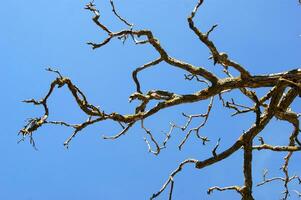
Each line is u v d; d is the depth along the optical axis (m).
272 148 10.02
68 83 8.02
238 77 8.73
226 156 8.88
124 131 8.84
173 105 8.73
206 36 8.34
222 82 8.75
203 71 8.75
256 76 8.65
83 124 8.31
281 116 10.02
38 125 7.89
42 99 7.97
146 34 8.76
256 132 8.98
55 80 7.98
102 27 8.64
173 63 8.88
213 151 8.77
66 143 8.27
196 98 8.74
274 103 9.02
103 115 8.34
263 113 9.67
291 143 10.61
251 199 8.84
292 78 8.59
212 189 8.98
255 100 8.99
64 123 8.19
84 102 8.20
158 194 8.84
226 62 8.57
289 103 9.41
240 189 8.91
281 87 8.62
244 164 9.01
